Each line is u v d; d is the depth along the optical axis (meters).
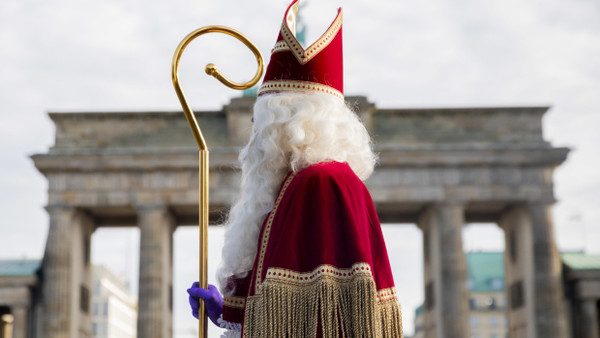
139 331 80.81
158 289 81.62
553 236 82.75
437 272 83.88
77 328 85.12
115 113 86.19
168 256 86.81
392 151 82.69
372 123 85.44
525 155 83.12
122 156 83.31
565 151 82.69
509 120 85.69
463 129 85.56
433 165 83.50
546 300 81.25
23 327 81.94
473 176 83.56
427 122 85.94
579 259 87.44
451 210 82.88
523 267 86.50
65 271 82.06
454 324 80.50
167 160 83.38
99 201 83.50
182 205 84.44
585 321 83.31
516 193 83.25
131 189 83.62
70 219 83.25
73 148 85.38
